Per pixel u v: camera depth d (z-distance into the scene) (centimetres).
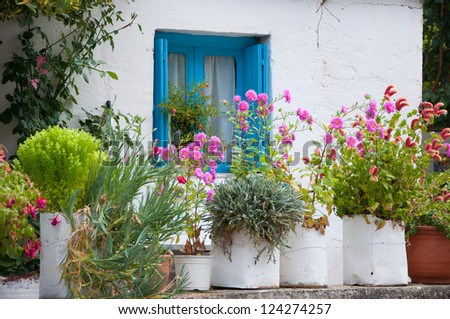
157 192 568
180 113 770
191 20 771
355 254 671
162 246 546
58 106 705
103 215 533
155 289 546
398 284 668
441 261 702
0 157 561
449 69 1028
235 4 786
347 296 632
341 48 824
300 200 616
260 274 603
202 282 596
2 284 545
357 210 673
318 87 812
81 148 571
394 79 843
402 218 670
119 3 746
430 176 744
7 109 698
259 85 788
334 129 683
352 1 830
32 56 700
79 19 709
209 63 802
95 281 529
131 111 747
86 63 711
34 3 649
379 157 665
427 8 1020
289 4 806
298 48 807
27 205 528
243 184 609
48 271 550
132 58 750
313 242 635
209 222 660
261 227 595
